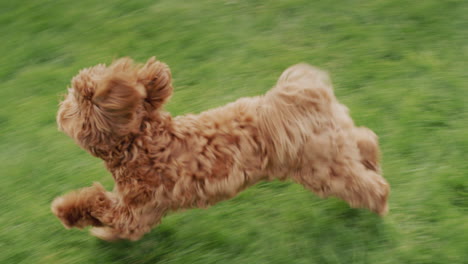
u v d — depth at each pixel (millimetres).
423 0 4812
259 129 2637
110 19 5180
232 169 2627
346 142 2771
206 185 2639
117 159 2637
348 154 2783
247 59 4434
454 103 3697
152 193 2662
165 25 4977
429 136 3512
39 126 4059
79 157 3756
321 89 2625
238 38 4684
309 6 4953
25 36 5109
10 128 4090
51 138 3936
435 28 4469
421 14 4641
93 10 5344
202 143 2619
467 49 4199
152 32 4914
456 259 2838
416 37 4402
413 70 4059
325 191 2871
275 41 4602
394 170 3354
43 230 3297
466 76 3928
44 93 4387
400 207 3152
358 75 4098
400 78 4008
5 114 4230
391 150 3467
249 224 3197
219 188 2658
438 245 2926
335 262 2943
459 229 2955
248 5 5090
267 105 2625
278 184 3410
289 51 4469
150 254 3127
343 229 3098
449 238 2936
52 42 4984
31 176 3664
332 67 4230
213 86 4211
